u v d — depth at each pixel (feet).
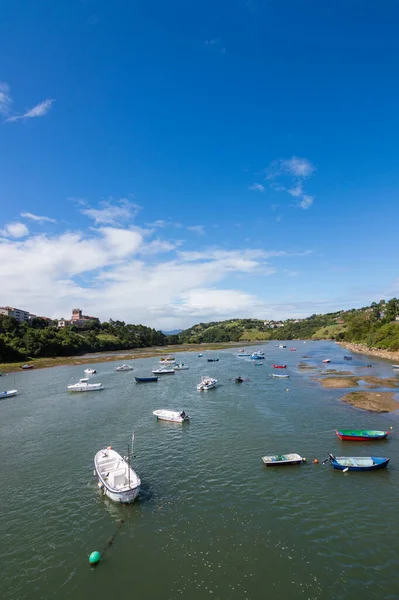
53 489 116.67
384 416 186.91
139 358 572.51
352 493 108.99
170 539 88.89
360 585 72.59
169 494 111.04
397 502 103.40
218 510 101.19
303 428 170.19
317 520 95.14
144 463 135.23
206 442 156.04
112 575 77.77
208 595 71.15
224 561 80.53
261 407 212.23
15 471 131.54
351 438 152.76
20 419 205.46
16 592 74.13
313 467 127.65
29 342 553.64
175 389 287.07
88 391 289.94
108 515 100.53
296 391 257.34
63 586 75.20
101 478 114.21
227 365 442.91
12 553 86.02
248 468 127.95
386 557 80.48
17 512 103.60
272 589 72.08
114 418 201.26
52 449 153.48
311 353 595.06
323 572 76.28
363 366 389.60
